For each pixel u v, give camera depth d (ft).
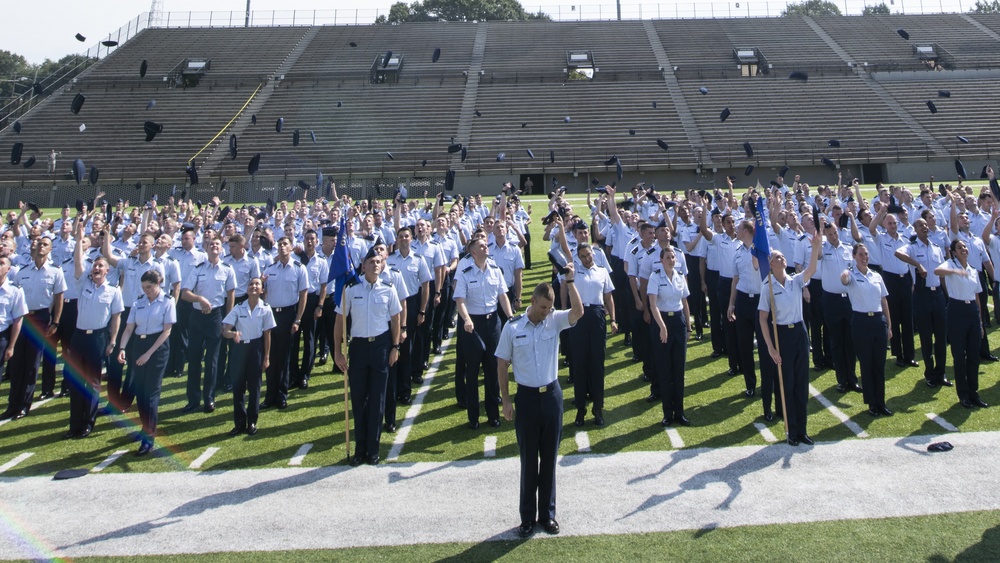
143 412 18.38
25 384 21.86
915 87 121.80
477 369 19.88
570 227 28.12
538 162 103.04
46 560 12.93
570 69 138.21
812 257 17.95
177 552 13.15
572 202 84.07
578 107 119.75
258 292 19.88
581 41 151.64
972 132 105.29
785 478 15.51
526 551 12.83
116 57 139.33
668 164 101.86
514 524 13.94
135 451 18.49
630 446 17.80
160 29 154.71
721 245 24.29
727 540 12.94
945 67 131.44
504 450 18.03
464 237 33.83
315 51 145.18
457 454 17.85
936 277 22.07
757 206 18.76
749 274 21.08
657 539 13.09
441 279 25.85
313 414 21.49
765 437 18.07
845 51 140.15
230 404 22.89
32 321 22.26
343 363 17.79
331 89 127.65
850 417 19.24
